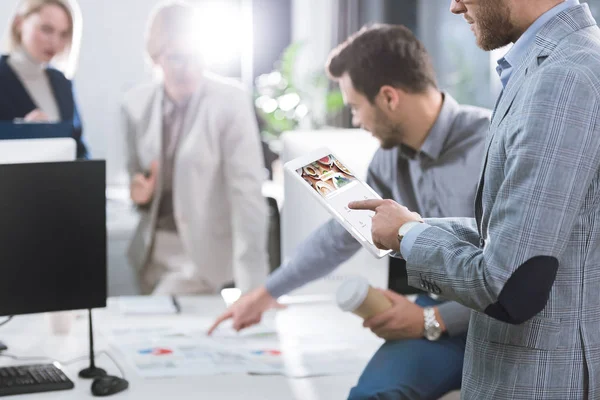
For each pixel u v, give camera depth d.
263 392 1.82
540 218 1.19
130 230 3.73
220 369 1.96
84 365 2.00
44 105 3.60
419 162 2.10
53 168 1.83
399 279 2.45
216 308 2.58
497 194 1.26
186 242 3.25
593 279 1.29
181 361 2.02
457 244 1.29
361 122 2.09
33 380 1.83
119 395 1.79
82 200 1.86
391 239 1.37
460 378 1.88
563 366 1.29
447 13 5.25
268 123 5.46
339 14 5.60
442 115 2.02
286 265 2.21
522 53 1.33
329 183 1.57
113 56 5.06
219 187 3.23
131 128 3.31
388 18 5.50
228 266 3.30
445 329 1.93
